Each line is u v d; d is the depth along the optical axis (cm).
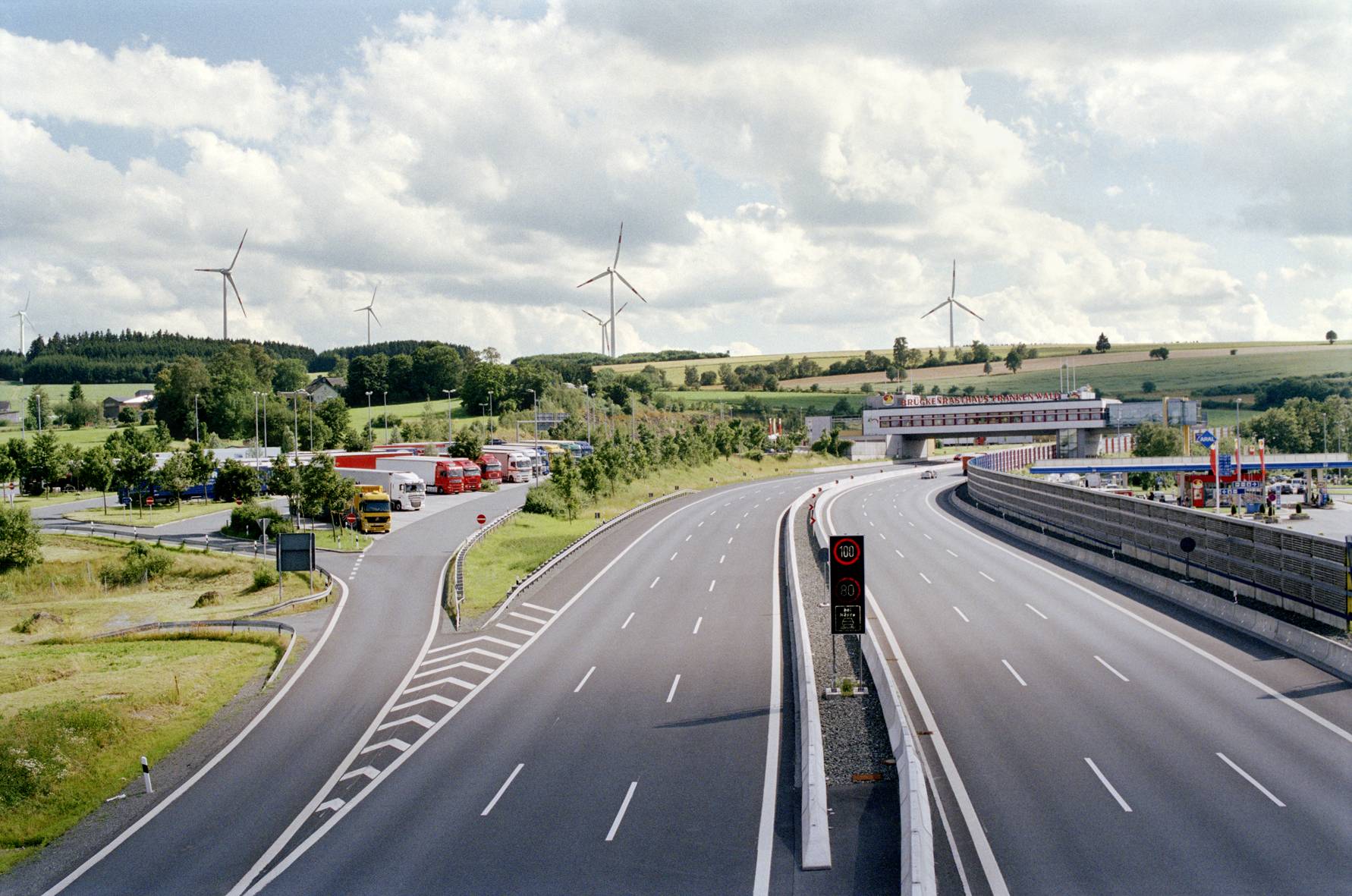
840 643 4044
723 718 3175
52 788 2914
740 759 2798
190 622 5075
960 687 3328
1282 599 4012
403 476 9150
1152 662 3547
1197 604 4441
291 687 3819
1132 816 2258
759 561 6394
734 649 4059
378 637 4575
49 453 11656
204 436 15400
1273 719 2875
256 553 6988
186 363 18038
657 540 7562
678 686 3566
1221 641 3816
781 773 2677
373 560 6569
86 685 3853
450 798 2603
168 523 8525
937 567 5972
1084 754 2659
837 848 2178
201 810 2652
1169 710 2997
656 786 2620
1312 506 10050
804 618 4184
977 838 2177
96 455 9594
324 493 7475
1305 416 17225
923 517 9088
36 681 4022
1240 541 4425
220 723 3450
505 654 4166
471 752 2966
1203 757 2600
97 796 2886
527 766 2814
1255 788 2391
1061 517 7156
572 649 4191
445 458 11044
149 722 3466
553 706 3388
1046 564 6003
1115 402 17262
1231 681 3272
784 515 9219
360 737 3183
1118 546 5966
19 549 6619
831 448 18662
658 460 13425
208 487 10512
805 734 2705
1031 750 2705
